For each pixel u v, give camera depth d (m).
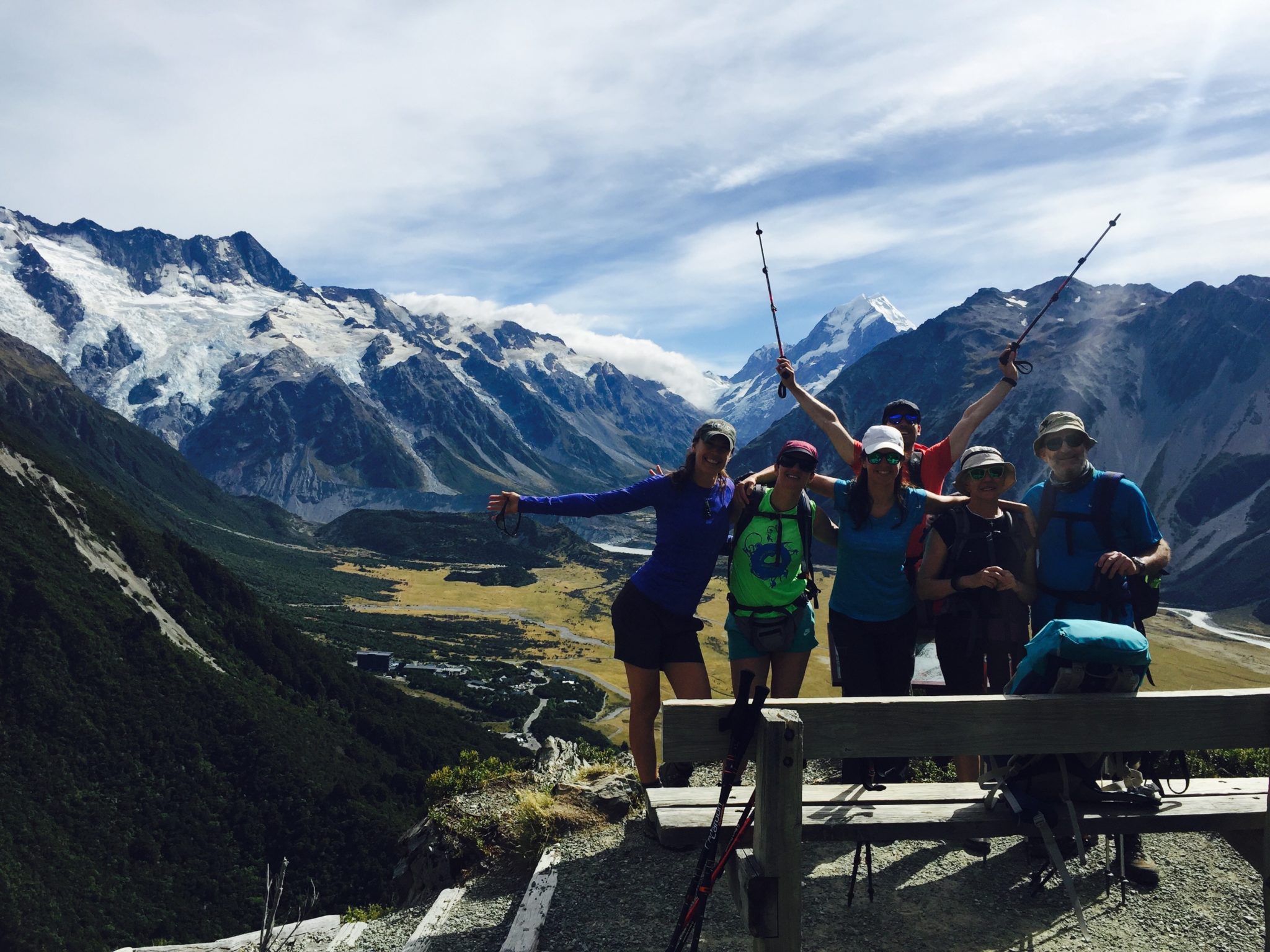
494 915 7.37
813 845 7.23
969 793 5.00
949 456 7.86
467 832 9.09
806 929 5.82
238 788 122.94
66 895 96.00
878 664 6.89
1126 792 4.90
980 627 6.75
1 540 162.62
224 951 8.95
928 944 5.58
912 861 6.82
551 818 8.30
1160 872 6.50
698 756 4.18
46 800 111.88
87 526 189.62
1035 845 6.48
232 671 160.62
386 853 107.75
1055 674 4.60
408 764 141.50
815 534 7.00
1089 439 6.43
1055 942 5.54
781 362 8.59
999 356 7.89
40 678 133.50
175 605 179.00
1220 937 5.52
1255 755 9.02
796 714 4.05
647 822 8.09
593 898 6.88
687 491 6.80
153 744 128.62
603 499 6.80
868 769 5.76
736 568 6.80
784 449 6.59
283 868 6.30
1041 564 6.62
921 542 7.37
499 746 156.62
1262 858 5.05
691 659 6.95
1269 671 189.88
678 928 4.21
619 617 6.98
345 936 8.68
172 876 104.69
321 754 134.38
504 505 6.90
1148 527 6.30
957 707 4.22
